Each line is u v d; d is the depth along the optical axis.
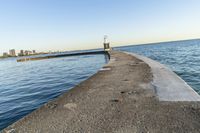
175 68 13.21
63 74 16.02
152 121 2.72
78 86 5.52
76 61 32.81
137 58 14.50
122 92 4.46
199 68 12.55
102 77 6.80
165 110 3.11
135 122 2.72
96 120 2.89
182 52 34.06
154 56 27.81
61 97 4.38
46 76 15.75
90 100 3.99
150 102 3.58
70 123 2.86
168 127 2.50
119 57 16.81
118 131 2.48
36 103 6.94
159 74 6.67
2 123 5.05
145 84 5.15
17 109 6.31
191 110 3.04
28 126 2.87
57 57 55.91
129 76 6.61
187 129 2.42
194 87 7.20
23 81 14.07
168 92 4.19
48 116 3.22
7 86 12.23
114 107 3.44
